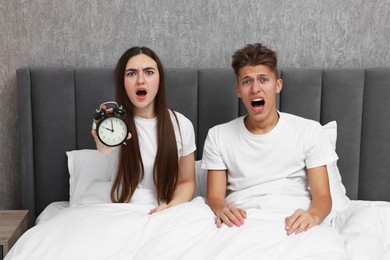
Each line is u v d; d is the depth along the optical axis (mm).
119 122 1523
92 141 2047
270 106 1658
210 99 2035
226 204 1693
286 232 1396
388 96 2002
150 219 1448
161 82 1734
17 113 2152
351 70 2018
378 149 2037
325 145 1703
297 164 1710
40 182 2066
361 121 2039
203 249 1337
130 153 1722
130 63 1666
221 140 1753
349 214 1752
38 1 2084
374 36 2131
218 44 2133
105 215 1480
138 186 1765
